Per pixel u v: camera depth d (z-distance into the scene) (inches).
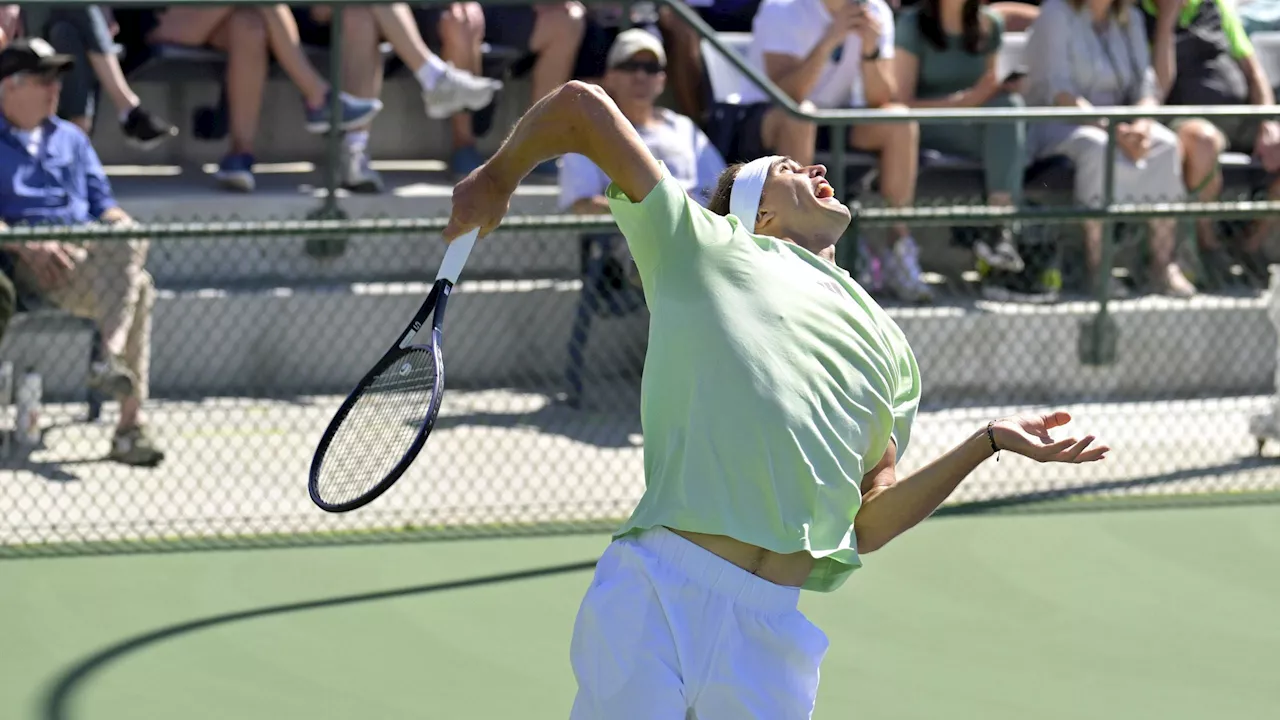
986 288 1211.9
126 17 1157.1
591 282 1072.2
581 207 1054.4
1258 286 1284.4
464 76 1166.3
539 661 703.7
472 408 1086.4
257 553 826.8
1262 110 1026.7
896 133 1144.2
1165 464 1025.5
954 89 1203.2
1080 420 1122.7
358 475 451.8
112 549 823.7
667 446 417.4
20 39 1075.9
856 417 420.5
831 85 1166.3
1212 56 1312.7
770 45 1136.2
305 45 1181.7
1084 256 1229.1
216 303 1080.2
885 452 442.3
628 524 421.1
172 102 1277.1
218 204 1143.0
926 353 1156.5
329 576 799.7
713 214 426.0
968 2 1178.0
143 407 1051.9
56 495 892.6
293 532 859.4
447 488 938.7
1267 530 902.4
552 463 987.3
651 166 419.8
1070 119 1019.9
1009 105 1189.7
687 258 418.3
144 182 1200.2
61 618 733.9
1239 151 1326.3
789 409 408.5
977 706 664.4
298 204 1157.7
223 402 1071.0
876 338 428.5
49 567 796.0
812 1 1127.6
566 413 1083.9
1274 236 1304.1
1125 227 1235.9
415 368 435.5
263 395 1090.1
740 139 1140.5
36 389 958.4
